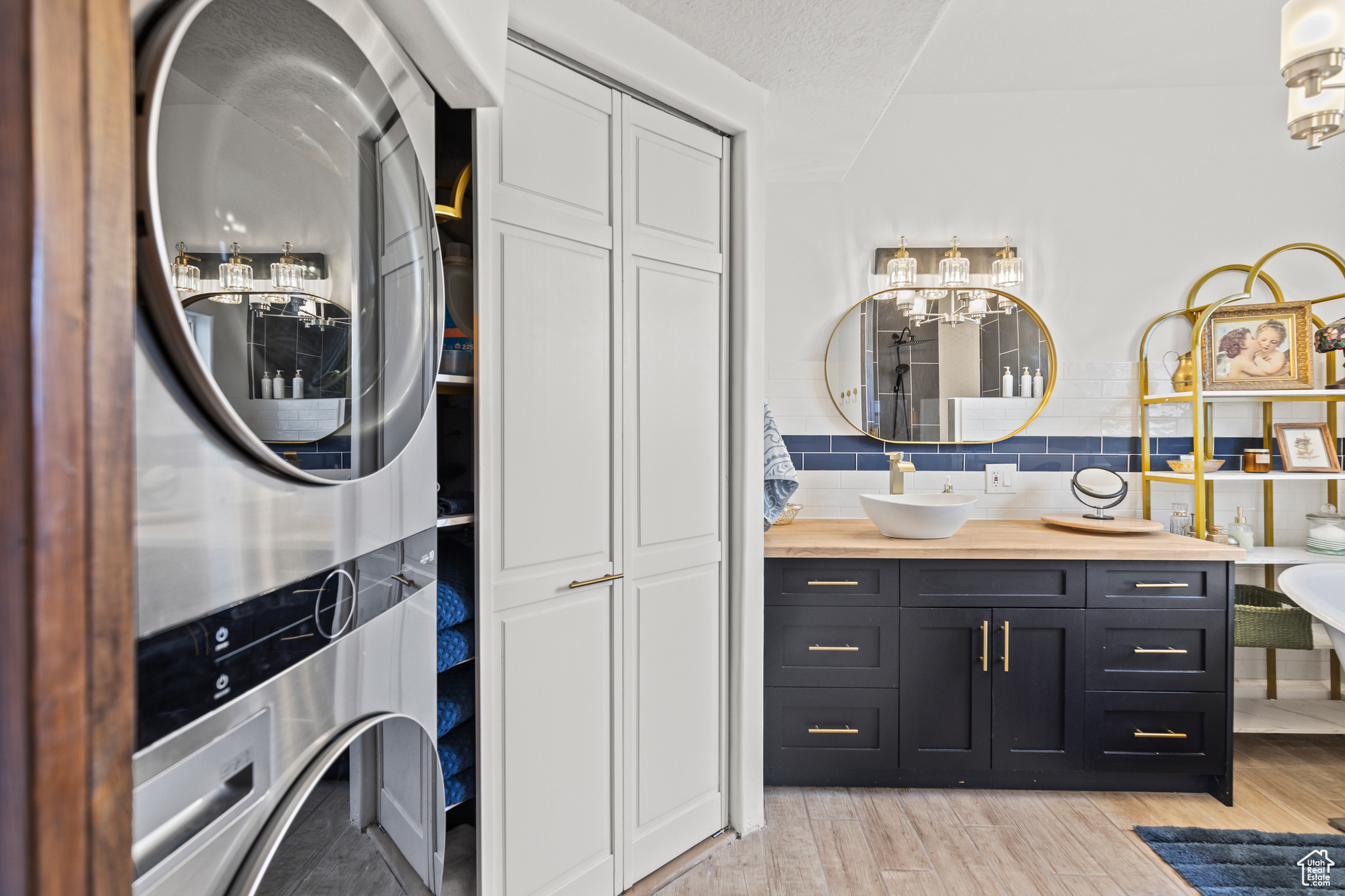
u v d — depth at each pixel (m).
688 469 1.66
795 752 2.02
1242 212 2.55
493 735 1.25
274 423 0.59
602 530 1.46
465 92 0.98
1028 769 1.96
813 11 1.45
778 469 2.17
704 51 1.60
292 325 0.62
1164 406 2.56
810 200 2.62
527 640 1.31
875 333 2.62
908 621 1.98
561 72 1.36
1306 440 2.45
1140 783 2.00
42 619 0.31
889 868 1.65
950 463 2.62
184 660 0.48
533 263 1.32
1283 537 2.55
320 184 0.66
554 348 1.36
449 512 1.19
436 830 0.91
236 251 0.54
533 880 1.32
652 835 1.58
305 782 0.61
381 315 0.78
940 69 2.43
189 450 0.48
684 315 1.64
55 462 0.32
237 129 0.55
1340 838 1.75
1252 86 2.55
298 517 0.62
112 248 0.34
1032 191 2.59
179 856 0.47
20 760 0.31
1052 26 2.19
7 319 0.30
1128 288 2.57
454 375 1.19
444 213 1.20
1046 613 1.96
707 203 1.69
